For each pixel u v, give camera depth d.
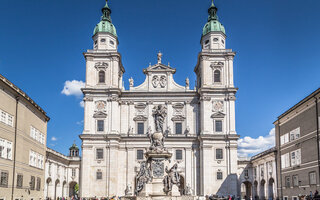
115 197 74.94
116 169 82.62
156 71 89.88
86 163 82.62
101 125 84.88
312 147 56.56
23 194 53.59
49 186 82.94
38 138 61.94
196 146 85.06
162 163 42.47
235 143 83.00
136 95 88.12
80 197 79.12
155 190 41.22
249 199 94.06
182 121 87.25
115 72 87.25
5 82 46.88
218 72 87.56
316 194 51.34
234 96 85.75
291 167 65.44
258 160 87.94
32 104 57.47
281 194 70.69
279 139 72.69
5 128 47.59
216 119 85.00
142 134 85.44
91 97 85.75
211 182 81.62
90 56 87.69
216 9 94.62
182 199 39.19
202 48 92.06
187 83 89.25
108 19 93.12
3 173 46.69
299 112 62.22
